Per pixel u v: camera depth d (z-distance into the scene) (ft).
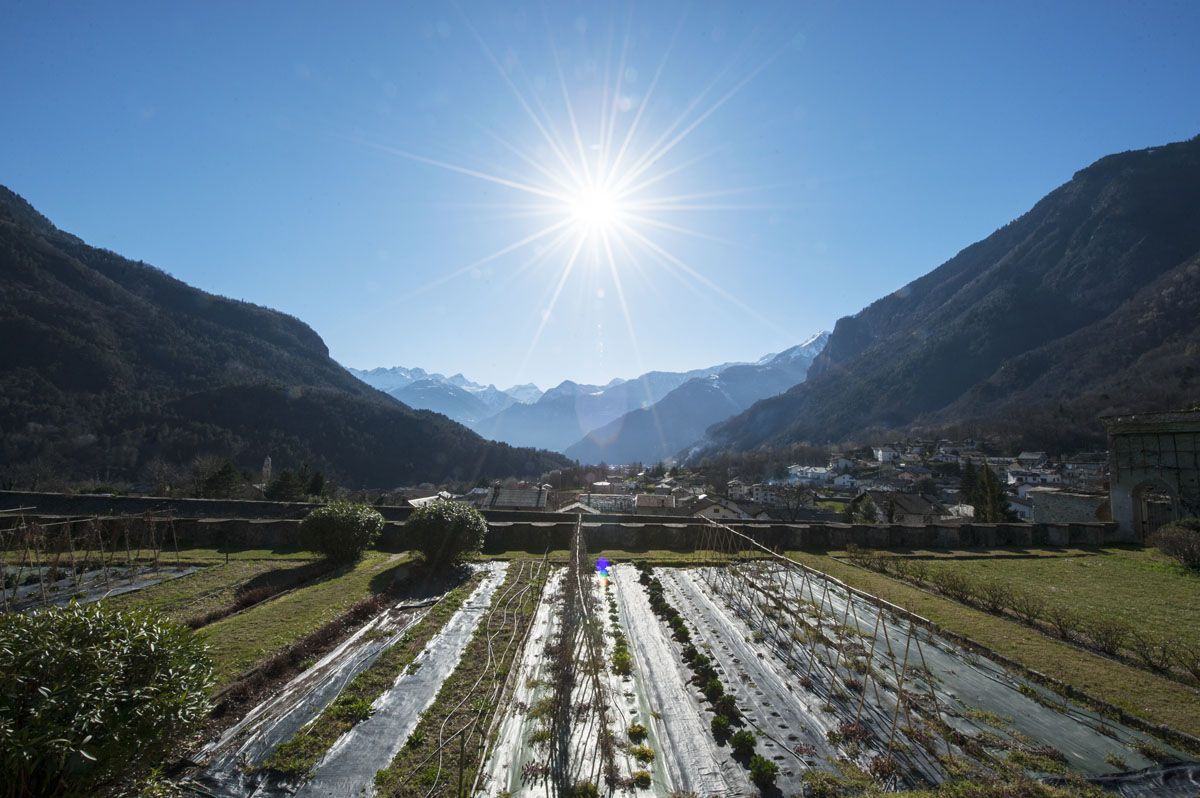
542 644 30.32
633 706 23.89
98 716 13.96
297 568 46.21
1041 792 17.84
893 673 27.30
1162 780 18.88
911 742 21.17
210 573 44.70
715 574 47.34
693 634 32.65
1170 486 66.13
